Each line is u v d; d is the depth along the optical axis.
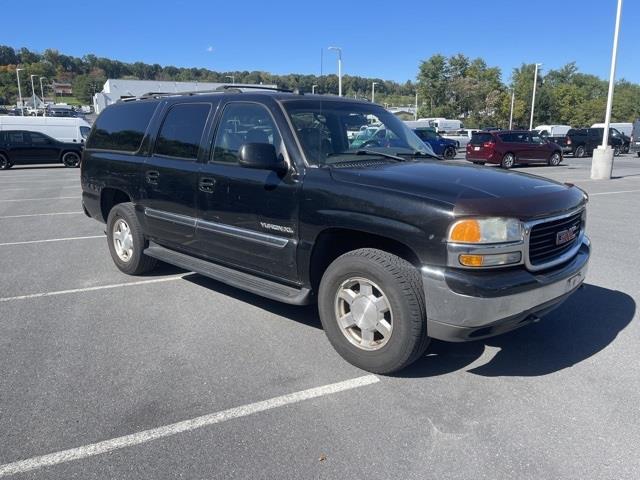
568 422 3.09
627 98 88.31
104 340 4.27
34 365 3.82
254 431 3.01
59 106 89.31
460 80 75.38
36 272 6.27
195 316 4.80
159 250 5.55
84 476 2.64
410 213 3.30
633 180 17.20
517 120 80.62
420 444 2.88
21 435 2.97
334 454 2.80
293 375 3.67
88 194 6.59
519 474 2.64
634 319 4.70
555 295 3.48
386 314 3.54
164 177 5.12
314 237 3.81
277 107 4.20
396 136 4.75
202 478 2.62
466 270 3.17
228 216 4.46
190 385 3.53
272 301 5.21
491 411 3.21
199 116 4.89
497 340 4.27
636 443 2.89
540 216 3.37
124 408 3.25
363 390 3.47
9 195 13.92
